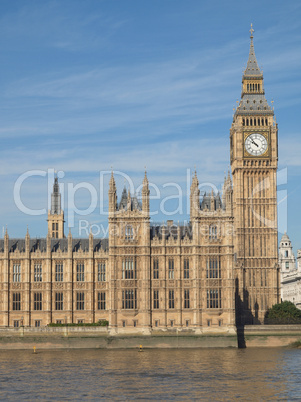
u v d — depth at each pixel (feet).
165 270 577.02
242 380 361.51
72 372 396.98
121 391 331.16
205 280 574.56
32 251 605.31
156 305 574.15
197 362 442.91
